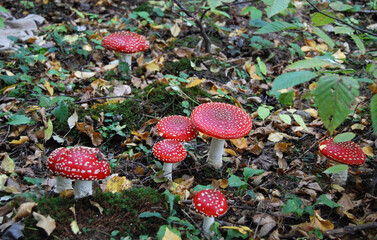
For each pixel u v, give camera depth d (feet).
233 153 2.77
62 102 2.79
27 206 1.88
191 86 3.30
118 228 1.94
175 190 2.32
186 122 2.51
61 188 2.15
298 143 2.96
